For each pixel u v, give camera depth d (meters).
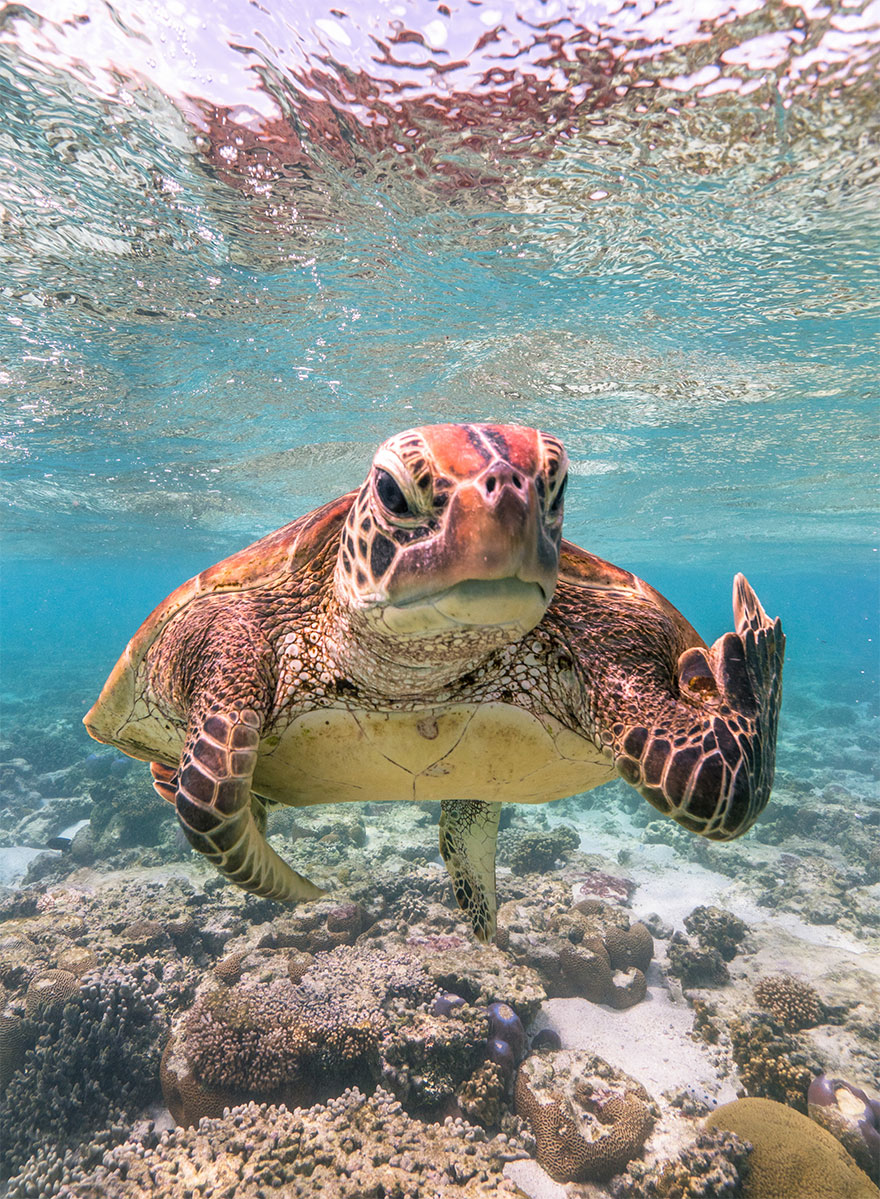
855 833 2.84
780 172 1.34
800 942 2.03
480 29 1.03
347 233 1.55
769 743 0.47
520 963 1.64
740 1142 1.11
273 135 1.25
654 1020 1.56
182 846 2.47
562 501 0.41
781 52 1.06
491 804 0.73
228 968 1.47
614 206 1.46
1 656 11.20
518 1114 1.22
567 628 0.50
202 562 8.98
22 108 1.17
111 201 1.42
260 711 0.47
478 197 1.43
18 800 3.33
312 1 0.99
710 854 2.69
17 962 1.42
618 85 1.13
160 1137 1.16
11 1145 1.15
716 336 2.10
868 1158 1.14
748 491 4.36
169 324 1.98
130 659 0.61
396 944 1.65
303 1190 0.96
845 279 1.75
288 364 2.28
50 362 2.23
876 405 2.71
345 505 0.59
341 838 2.61
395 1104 1.13
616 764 0.46
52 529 5.90
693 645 0.60
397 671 0.45
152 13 1.00
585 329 2.05
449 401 2.69
